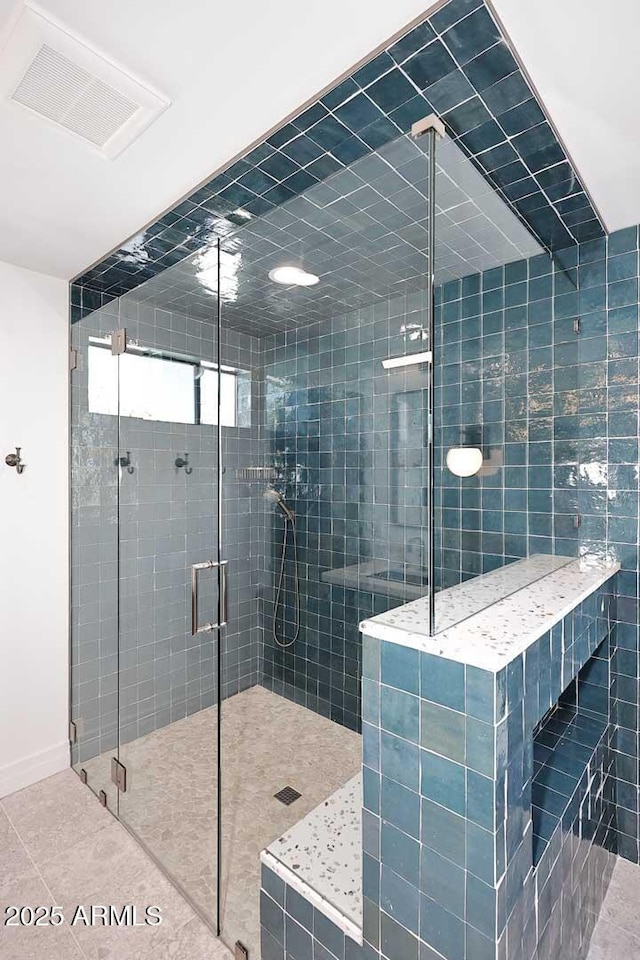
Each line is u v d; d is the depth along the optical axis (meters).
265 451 1.53
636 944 1.55
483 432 1.38
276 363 1.49
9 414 2.31
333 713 1.37
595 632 1.61
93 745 2.32
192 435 1.75
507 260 1.53
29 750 2.38
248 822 1.54
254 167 1.53
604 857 1.74
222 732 1.62
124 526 2.09
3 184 1.65
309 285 1.37
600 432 1.91
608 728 1.83
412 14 1.00
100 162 1.53
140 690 1.98
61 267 2.33
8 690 2.31
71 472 2.51
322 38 1.07
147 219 1.89
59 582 2.48
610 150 1.41
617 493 1.88
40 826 2.06
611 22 0.99
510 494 1.49
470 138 1.35
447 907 1.00
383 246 1.21
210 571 1.67
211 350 1.68
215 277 1.66
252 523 1.57
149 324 1.96
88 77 1.19
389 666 1.10
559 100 1.22
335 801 1.39
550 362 1.76
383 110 1.27
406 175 1.16
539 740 1.71
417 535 1.15
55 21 1.04
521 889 1.04
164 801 1.82
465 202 1.28
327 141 1.40
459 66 1.12
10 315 2.30
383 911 1.11
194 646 1.73
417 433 1.15
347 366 1.30
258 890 1.50
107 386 2.21
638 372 1.83
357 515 1.29
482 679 0.94
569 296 1.91
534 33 1.03
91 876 1.79
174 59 1.13
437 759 1.01
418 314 1.16
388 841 1.10
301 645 1.44
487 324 1.39
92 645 2.32
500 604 1.35
